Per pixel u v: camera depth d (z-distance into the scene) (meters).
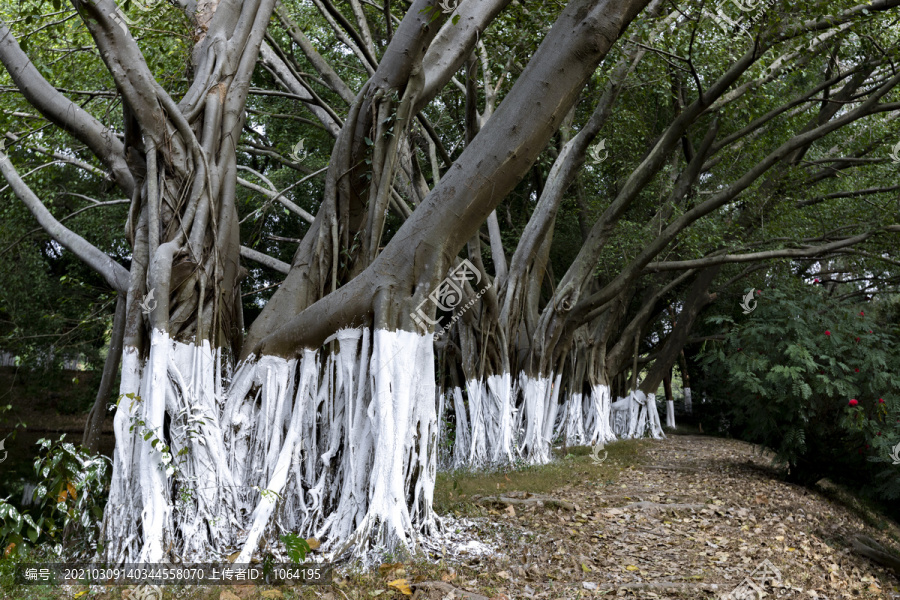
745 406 12.38
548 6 10.72
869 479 10.91
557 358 14.70
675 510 8.58
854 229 16.25
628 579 5.60
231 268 6.73
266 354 6.54
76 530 5.91
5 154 8.91
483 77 13.59
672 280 21.81
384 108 7.14
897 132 15.78
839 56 14.01
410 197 13.75
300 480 6.32
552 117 5.75
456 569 5.38
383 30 14.59
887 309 19.08
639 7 5.64
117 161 6.71
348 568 5.22
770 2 10.77
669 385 23.84
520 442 13.72
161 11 8.95
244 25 7.16
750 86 13.61
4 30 6.55
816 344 10.77
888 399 10.23
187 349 6.12
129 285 6.17
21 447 14.99
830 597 6.01
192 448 5.87
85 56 11.37
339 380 6.38
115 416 5.74
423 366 6.28
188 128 6.43
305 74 12.93
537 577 5.48
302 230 21.05
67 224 18.52
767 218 16.55
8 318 16.98
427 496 6.21
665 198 17.80
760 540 7.38
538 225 13.69
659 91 14.23
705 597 5.27
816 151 18.52
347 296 6.30
